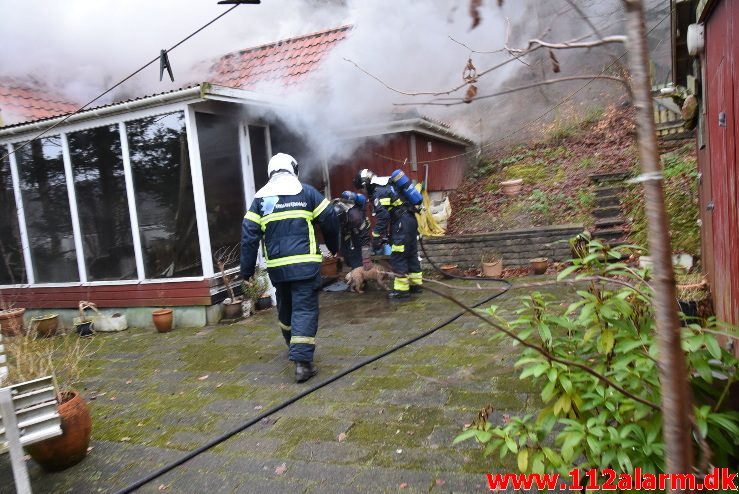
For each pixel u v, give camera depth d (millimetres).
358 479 2688
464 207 10148
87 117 6344
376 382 3926
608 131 11102
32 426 2674
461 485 2539
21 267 7223
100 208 6648
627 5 951
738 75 2715
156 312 6141
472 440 2941
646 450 1619
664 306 964
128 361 5133
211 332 5910
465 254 7816
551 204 9273
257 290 6617
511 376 3756
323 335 5301
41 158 6852
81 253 6789
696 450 1657
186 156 6121
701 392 1839
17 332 4688
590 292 2234
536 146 11594
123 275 6645
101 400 4148
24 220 7055
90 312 6801
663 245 953
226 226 6602
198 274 6281
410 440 3018
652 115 945
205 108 6215
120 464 3107
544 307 2230
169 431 3484
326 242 4598
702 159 4953
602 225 8203
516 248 7574
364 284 7234
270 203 4262
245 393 4008
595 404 1847
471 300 6141
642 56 943
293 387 4016
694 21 4586
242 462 2990
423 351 4504
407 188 6352
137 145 6336
